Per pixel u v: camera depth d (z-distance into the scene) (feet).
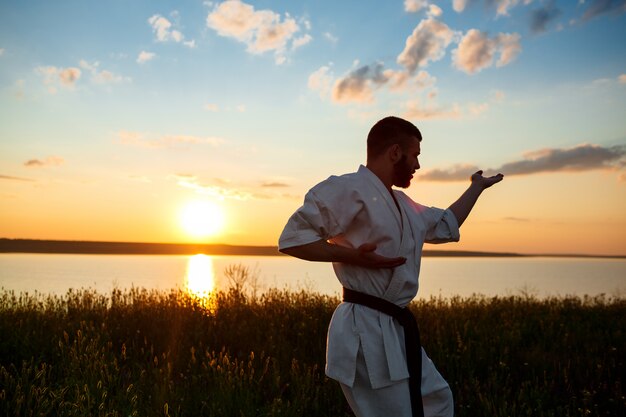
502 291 117.08
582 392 14.02
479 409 13.34
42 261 373.81
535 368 17.63
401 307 8.58
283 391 14.48
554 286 147.33
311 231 8.22
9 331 17.94
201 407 12.59
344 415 13.16
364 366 8.35
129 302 26.68
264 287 32.22
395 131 8.87
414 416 8.30
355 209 8.34
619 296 41.98
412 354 8.41
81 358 12.92
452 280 188.03
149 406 12.18
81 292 27.07
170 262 428.97
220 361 14.56
